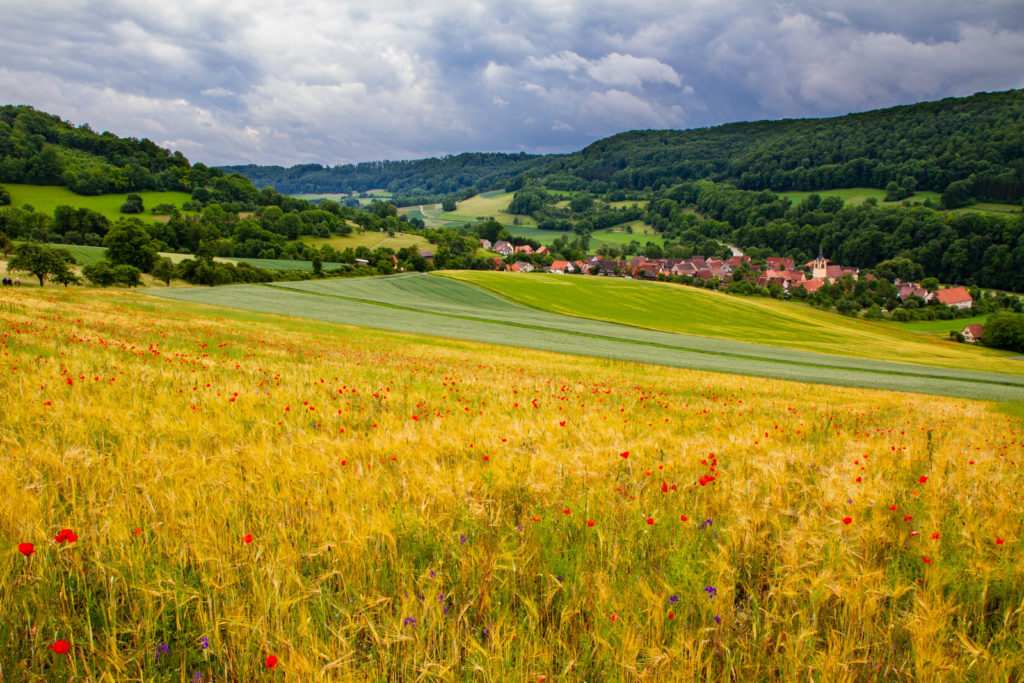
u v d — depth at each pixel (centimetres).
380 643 246
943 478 562
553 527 379
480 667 232
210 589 273
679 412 1197
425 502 388
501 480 460
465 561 317
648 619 269
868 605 283
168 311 3195
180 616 266
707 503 446
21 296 2712
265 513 364
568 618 275
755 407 1410
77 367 888
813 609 287
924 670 245
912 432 1015
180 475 413
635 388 1681
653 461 581
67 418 559
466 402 1023
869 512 443
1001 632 270
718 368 3500
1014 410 2195
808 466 584
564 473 495
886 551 370
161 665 246
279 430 612
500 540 339
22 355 944
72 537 287
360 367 1510
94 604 273
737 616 295
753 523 386
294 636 250
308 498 391
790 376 3394
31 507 329
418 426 693
